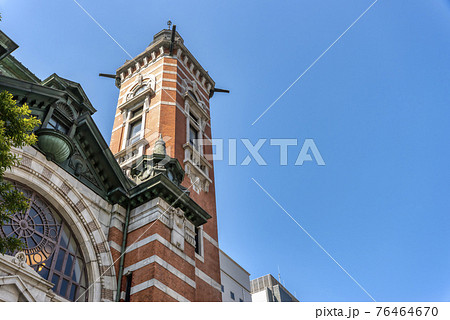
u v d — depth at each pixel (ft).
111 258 47.83
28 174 43.96
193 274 51.70
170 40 96.99
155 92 85.61
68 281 43.39
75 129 52.19
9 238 31.50
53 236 44.45
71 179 49.08
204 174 75.46
